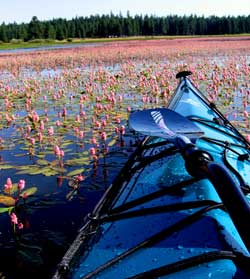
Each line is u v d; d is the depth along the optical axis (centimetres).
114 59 2069
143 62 1770
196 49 2645
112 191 234
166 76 1084
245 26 7100
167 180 223
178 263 143
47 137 527
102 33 7162
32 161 435
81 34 7075
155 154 282
